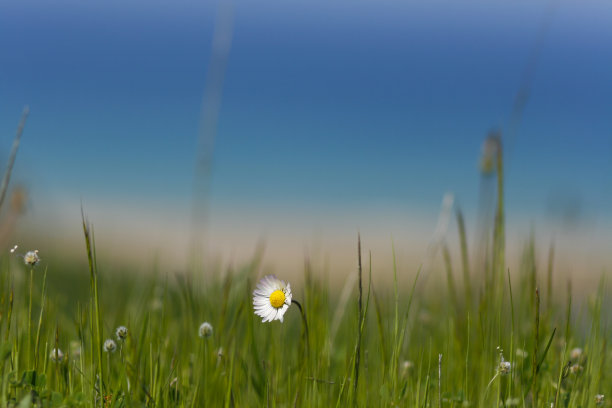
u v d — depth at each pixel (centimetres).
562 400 77
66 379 76
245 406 79
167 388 76
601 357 79
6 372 74
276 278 76
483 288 82
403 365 82
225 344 82
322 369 80
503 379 79
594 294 83
